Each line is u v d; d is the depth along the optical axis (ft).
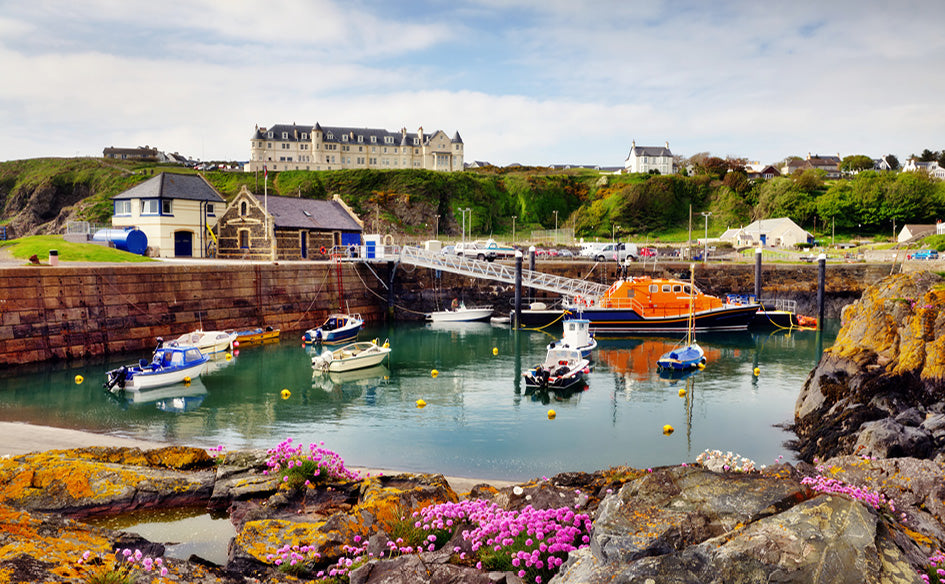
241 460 50.14
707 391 95.91
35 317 104.32
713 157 517.96
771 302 179.01
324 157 499.51
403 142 522.88
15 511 31.73
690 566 22.82
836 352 77.71
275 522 36.55
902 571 22.66
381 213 391.04
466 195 426.51
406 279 186.60
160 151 607.78
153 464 50.24
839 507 24.82
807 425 72.33
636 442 71.26
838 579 21.63
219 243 193.77
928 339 68.44
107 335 113.91
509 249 243.40
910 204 360.48
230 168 556.10
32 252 137.80
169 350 101.35
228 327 136.56
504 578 27.89
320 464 45.34
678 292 153.07
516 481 58.08
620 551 24.29
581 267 205.98
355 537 34.12
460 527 33.73
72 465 45.39
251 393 93.97
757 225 357.41
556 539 29.78
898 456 53.36
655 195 430.61
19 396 88.02
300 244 194.18
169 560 29.99
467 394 94.48
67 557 27.63
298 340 140.46
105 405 84.58
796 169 520.01
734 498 26.04
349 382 102.17
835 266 193.06
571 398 91.61
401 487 44.96
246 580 30.22
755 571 22.17
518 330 162.61
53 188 443.73
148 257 157.99
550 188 460.14
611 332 152.76
